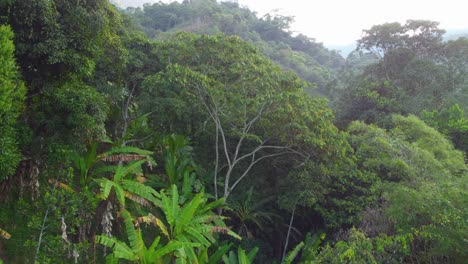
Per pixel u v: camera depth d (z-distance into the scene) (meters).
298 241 15.34
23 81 7.65
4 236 7.92
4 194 8.78
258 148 13.35
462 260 8.52
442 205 8.71
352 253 8.24
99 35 9.15
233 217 15.38
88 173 11.01
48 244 7.32
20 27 7.72
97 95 9.03
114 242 7.86
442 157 12.93
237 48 12.71
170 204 10.01
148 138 15.48
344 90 26.77
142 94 14.30
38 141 8.28
